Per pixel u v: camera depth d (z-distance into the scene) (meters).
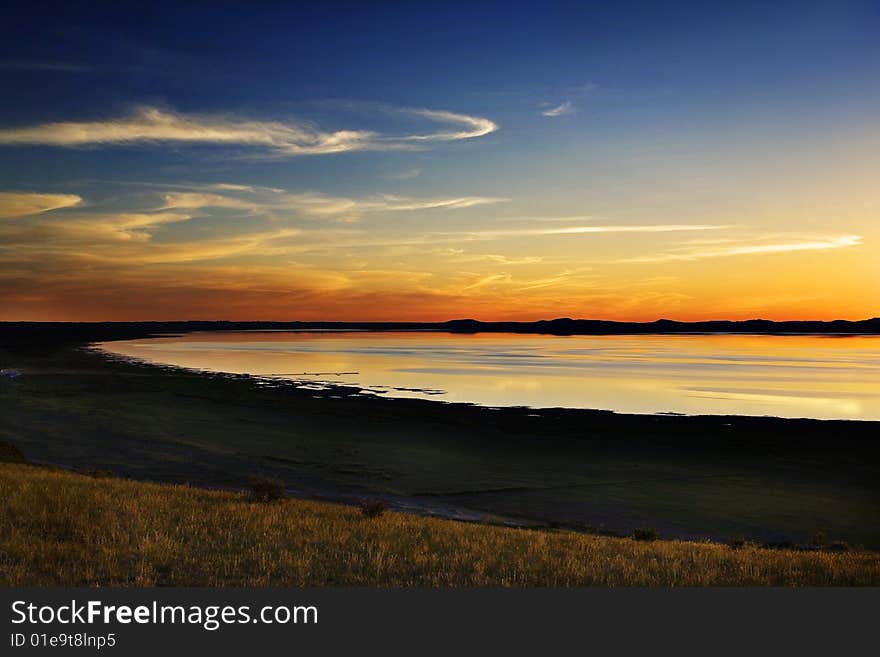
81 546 13.32
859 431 70.50
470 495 43.03
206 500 20.45
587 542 18.84
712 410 91.75
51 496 17.77
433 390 112.38
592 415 82.00
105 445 55.75
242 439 61.03
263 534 15.49
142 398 90.62
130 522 15.47
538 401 100.12
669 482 47.91
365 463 52.22
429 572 13.40
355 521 18.75
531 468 52.03
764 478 49.50
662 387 126.38
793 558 17.59
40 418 69.62
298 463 51.25
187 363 169.88
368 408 85.38
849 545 31.02
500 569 13.92
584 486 46.31
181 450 54.62
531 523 35.66
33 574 11.61
